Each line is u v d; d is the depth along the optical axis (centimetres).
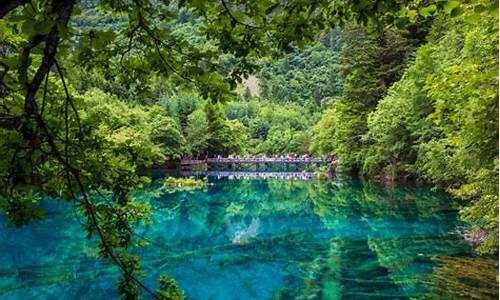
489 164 613
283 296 993
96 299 959
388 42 3822
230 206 2472
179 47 331
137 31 331
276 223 1939
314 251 1391
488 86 577
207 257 1345
